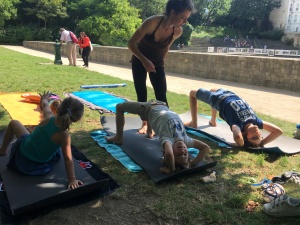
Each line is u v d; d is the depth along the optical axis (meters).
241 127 4.07
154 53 4.13
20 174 2.91
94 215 2.57
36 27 39.44
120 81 9.38
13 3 37.72
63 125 2.69
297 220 2.57
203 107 6.52
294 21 59.81
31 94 6.23
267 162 3.77
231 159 3.79
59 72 10.54
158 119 3.38
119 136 3.89
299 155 4.00
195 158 3.36
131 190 2.95
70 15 42.25
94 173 3.16
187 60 12.32
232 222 2.54
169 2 3.69
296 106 7.16
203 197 2.89
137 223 2.50
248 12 60.41
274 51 35.72
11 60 13.83
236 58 10.70
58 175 2.93
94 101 6.30
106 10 36.12
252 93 8.74
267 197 2.85
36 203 2.48
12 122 3.22
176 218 2.58
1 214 2.48
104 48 16.94
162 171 3.21
